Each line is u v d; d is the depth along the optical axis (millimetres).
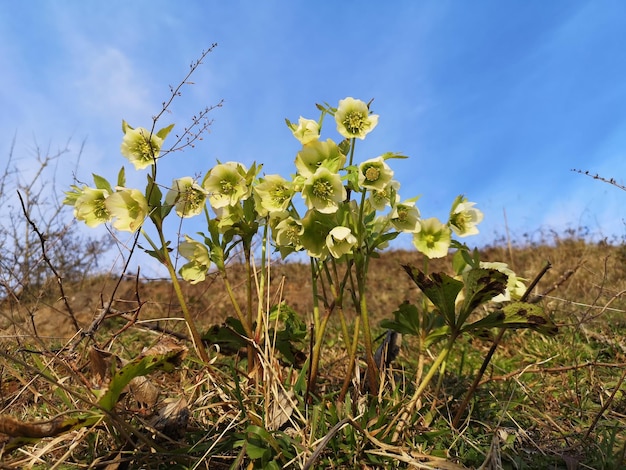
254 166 667
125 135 649
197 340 680
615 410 826
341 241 611
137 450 540
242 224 686
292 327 816
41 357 763
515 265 2604
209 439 601
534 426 750
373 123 646
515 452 630
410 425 646
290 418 619
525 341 1211
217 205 659
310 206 601
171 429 571
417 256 3145
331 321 1653
